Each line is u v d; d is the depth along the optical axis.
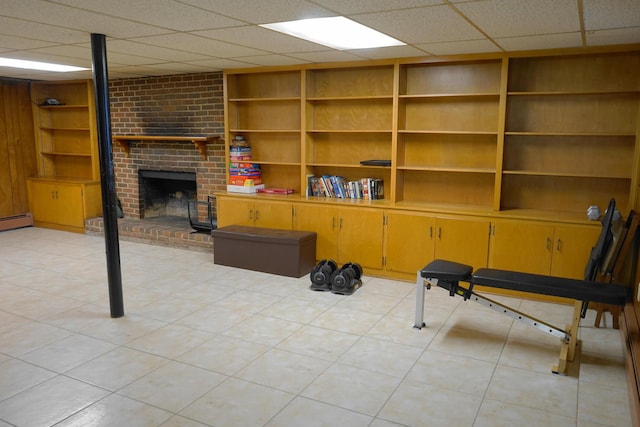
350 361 3.11
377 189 5.11
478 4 2.64
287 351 3.24
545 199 4.48
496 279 3.15
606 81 4.11
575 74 4.20
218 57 4.61
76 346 3.29
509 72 4.36
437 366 3.05
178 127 6.13
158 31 3.42
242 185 5.56
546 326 3.15
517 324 3.72
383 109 5.03
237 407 2.58
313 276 4.41
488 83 4.54
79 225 6.83
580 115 4.24
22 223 7.15
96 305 4.07
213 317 3.82
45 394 2.69
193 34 3.53
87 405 2.59
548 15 2.87
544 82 4.31
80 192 6.73
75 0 2.64
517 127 4.45
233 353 3.21
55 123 7.35
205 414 2.52
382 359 3.14
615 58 4.06
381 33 3.44
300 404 2.62
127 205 6.85
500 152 4.30
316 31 3.52
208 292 4.39
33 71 5.87
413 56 4.49
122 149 6.71
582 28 3.21
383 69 4.96
